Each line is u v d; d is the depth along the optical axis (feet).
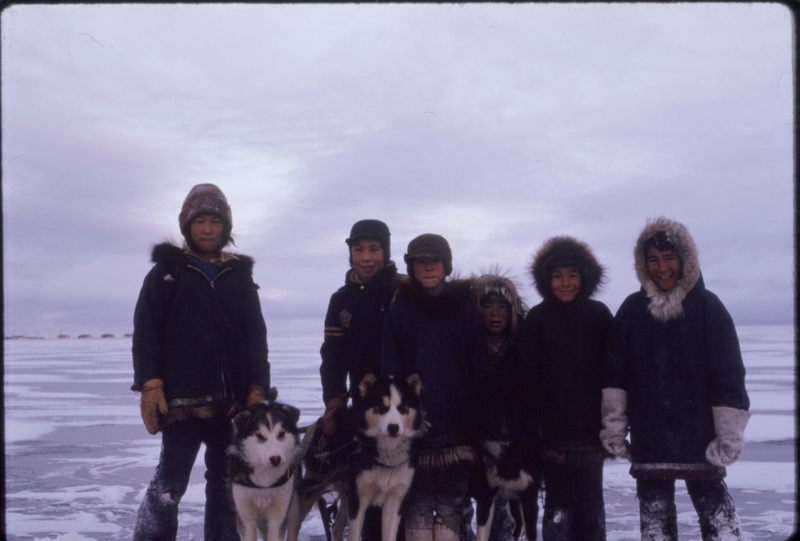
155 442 36.99
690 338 15.17
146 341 16.05
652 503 15.28
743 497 24.50
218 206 16.94
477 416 17.35
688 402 15.05
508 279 18.35
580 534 16.10
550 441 16.39
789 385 60.85
